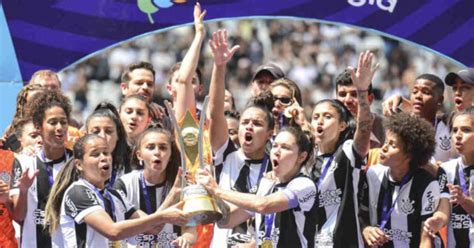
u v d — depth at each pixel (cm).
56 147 1139
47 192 1134
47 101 1138
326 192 1091
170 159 1111
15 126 1241
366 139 1084
